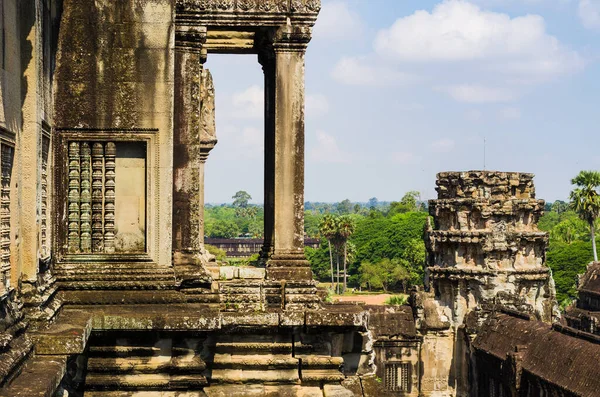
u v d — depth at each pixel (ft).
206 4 59.82
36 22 47.93
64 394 46.55
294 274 60.29
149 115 57.11
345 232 432.25
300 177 60.80
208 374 57.93
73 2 56.80
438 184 192.34
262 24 60.23
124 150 57.26
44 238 53.11
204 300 57.52
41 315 46.96
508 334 167.02
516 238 183.52
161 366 54.03
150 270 56.75
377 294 427.74
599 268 247.70
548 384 143.02
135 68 57.11
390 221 489.67
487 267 180.55
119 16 57.11
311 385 58.54
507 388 157.28
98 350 53.62
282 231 60.75
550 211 637.30
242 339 58.34
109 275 56.29
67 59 56.59
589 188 320.29
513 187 188.03
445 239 185.47
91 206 56.85
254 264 78.64
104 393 53.83
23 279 47.44
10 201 44.75
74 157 56.59
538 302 186.19
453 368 179.22
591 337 144.15
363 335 63.41
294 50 60.64
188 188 59.47
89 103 56.65
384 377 176.86
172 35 57.41
